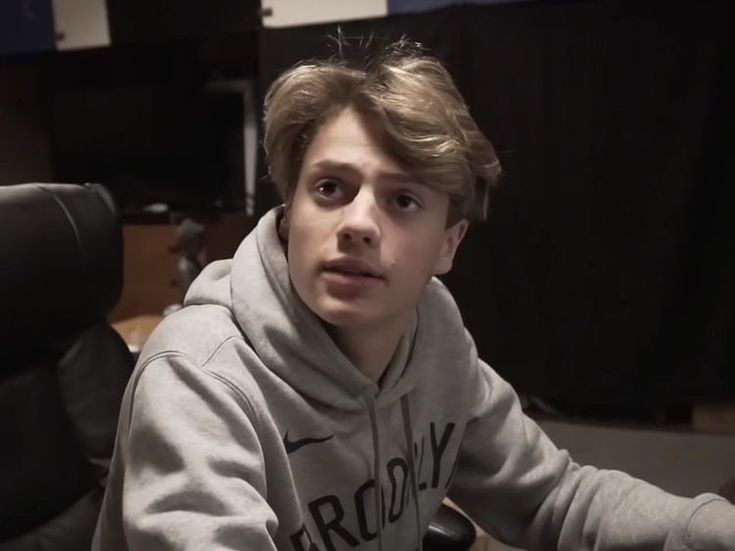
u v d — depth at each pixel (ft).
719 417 8.29
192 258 7.81
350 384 2.64
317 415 2.59
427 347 2.99
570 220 8.14
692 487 7.14
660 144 7.75
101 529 2.75
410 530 3.11
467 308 8.58
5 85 10.89
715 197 7.71
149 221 10.51
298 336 2.49
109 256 3.77
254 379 2.45
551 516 3.09
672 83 7.63
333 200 2.31
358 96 2.31
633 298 8.05
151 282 10.13
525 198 8.24
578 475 3.13
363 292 2.27
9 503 3.22
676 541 2.60
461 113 2.44
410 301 2.44
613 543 2.80
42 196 3.52
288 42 8.77
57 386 3.62
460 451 3.30
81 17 9.93
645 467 7.59
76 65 11.35
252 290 2.52
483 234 8.38
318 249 2.29
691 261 7.85
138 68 11.04
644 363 8.11
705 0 7.43
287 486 2.52
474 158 2.49
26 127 11.28
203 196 10.82
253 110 10.44
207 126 10.66
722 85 7.56
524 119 8.15
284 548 2.62
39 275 3.41
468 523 3.44
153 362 2.33
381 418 2.83
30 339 3.44
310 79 2.41
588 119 7.94
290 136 2.44
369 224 2.22
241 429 2.26
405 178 2.30
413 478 3.03
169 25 9.45
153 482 2.16
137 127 10.85
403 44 3.27
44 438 3.44
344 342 2.61
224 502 2.07
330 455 2.66
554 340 8.38
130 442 2.28
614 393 8.27
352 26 8.54
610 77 7.82
